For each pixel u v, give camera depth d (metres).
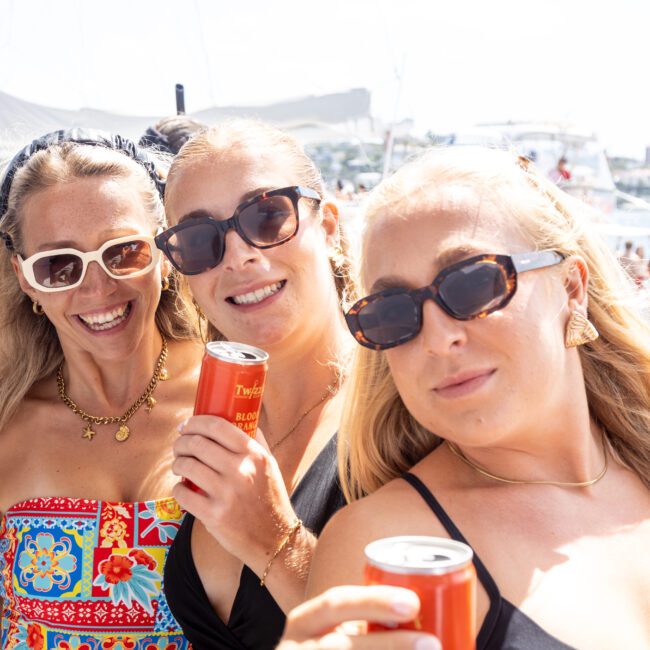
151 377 2.63
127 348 2.44
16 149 2.80
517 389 1.35
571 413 1.49
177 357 2.75
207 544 1.95
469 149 1.53
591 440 1.60
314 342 2.04
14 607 2.40
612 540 1.42
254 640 1.78
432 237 1.37
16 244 2.41
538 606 1.26
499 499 1.43
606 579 1.33
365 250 1.49
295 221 1.91
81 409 2.61
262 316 1.93
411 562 0.99
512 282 1.33
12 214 2.39
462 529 1.36
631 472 1.65
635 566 1.38
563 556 1.36
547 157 8.94
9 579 2.40
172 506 2.36
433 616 0.95
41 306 2.58
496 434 1.35
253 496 1.63
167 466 2.48
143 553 2.30
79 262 2.29
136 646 2.27
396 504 1.40
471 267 1.32
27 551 2.36
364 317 1.43
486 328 1.33
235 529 1.63
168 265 2.57
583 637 1.22
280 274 1.91
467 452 1.51
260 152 1.94
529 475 1.49
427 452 1.68
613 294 1.70
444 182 1.43
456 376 1.34
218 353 1.63
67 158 2.32
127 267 2.35
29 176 2.33
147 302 2.44
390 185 1.48
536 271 1.40
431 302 1.35
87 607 2.28
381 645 0.92
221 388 1.61
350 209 2.37
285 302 1.93
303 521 1.83
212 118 7.59
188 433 1.63
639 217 9.48
